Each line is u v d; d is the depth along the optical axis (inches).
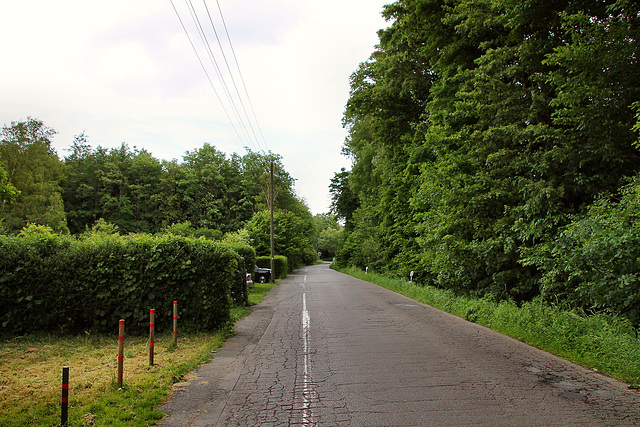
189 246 387.9
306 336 367.2
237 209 3078.2
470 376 232.1
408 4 669.9
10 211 1902.1
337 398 201.6
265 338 365.4
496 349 301.6
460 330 383.9
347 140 1877.5
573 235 314.2
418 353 291.3
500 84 484.1
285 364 271.6
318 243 5196.9
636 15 366.9
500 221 479.2
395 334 366.3
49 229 453.4
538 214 432.1
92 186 2797.7
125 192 2955.2
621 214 287.1
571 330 302.4
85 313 363.6
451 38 660.1
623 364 232.5
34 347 316.8
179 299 375.6
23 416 173.8
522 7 426.0
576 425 162.1
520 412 176.7
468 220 519.5
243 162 3341.5
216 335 361.4
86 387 218.4
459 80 634.2
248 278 783.1
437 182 578.2
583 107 378.3
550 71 417.4
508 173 482.3
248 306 616.4
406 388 213.5
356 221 2005.4
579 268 313.9
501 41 533.0
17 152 2046.0
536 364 257.9
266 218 1791.3
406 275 968.9
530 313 362.6
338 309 557.3
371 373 243.4
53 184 2226.9
